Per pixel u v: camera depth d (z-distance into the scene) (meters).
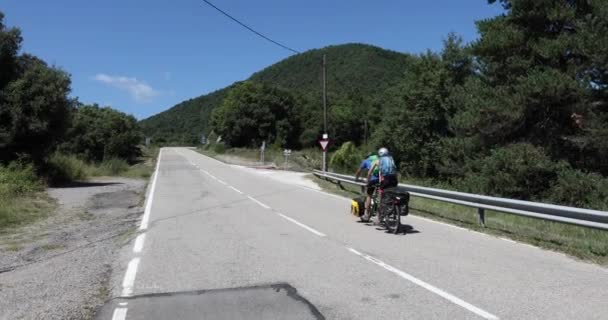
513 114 22.25
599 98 21.39
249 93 100.44
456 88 31.19
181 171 39.88
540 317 5.30
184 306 5.82
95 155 56.56
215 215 13.88
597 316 5.32
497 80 25.73
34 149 24.98
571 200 20.16
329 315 5.46
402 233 10.64
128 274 7.32
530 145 22.31
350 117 103.31
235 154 72.44
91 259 8.45
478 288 6.41
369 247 9.14
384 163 11.17
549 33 24.03
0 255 8.86
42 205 16.50
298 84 137.25
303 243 9.59
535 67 22.73
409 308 5.66
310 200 17.84
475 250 8.80
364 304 5.83
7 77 24.38
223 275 7.21
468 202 12.09
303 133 99.56
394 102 46.59
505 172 22.53
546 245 9.12
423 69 44.50
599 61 20.02
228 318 5.40
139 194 21.92
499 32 24.56
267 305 5.83
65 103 25.23
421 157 43.84
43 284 6.83
